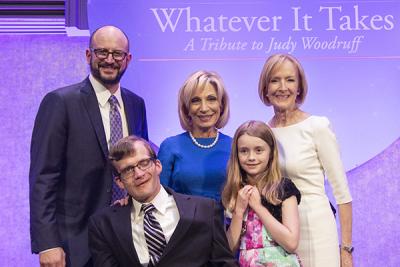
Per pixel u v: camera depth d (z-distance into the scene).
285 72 2.29
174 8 3.17
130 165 2.01
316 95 3.20
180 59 3.16
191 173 2.27
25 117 3.16
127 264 2.01
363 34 3.22
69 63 3.20
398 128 3.21
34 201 2.17
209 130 2.35
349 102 3.21
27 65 3.18
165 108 3.14
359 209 3.21
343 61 3.21
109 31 2.30
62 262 2.16
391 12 3.22
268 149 2.17
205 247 2.03
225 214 2.23
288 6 3.21
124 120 2.41
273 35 3.20
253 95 3.19
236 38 3.19
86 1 3.11
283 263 2.03
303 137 2.27
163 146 2.36
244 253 2.08
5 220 3.12
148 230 2.01
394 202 3.22
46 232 2.13
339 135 3.20
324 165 2.27
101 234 2.06
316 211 2.23
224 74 3.18
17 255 3.12
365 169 3.21
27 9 3.09
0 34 3.17
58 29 3.17
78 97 2.28
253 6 3.20
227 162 2.29
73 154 2.24
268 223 2.05
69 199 2.25
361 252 3.20
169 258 1.99
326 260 2.20
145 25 3.15
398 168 3.20
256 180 2.19
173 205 2.09
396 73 3.19
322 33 3.21
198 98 2.30
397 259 3.20
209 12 3.19
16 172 3.14
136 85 3.13
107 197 2.26
